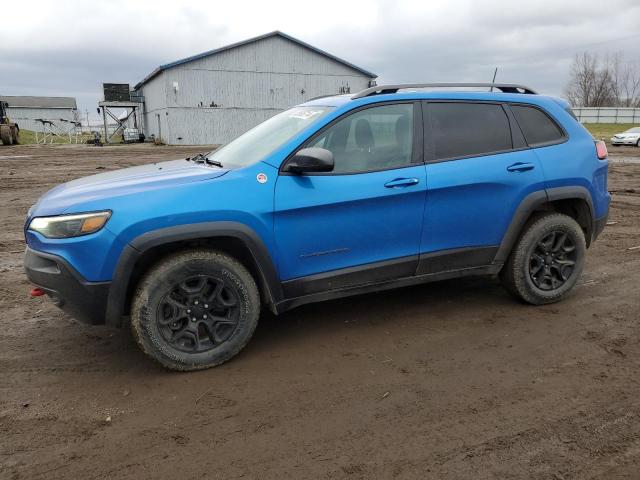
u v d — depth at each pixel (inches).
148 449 108.7
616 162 789.2
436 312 179.3
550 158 176.7
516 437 111.2
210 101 1617.9
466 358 146.5
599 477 99.0
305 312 180.7
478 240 168.7
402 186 153.6
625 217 352.8
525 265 177.0
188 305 138.5
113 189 135.7
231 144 178.5
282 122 169.5
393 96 160.2
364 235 152.3
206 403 125.5
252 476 100.3
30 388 132.9
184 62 1561.3
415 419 118.0
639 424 115.3
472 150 166.9
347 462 104.0
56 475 101.0
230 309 143.3
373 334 162.4
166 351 136.6
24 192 482.0
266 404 124.9
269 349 153.2
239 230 136.8
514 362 144.0
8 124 1539.1
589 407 122.0
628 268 228.7
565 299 190.9
